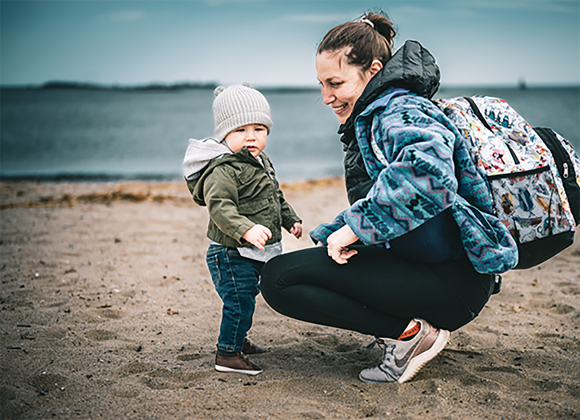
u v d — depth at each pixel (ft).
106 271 14.28
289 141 96.99
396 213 5.90
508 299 11.82
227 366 7.69
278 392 6.97
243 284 7.64
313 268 6.76
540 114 142.72
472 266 6.66
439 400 6.55
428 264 6.61
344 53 6.76
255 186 7.85
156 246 17.60
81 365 7.92
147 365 8.00
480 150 6.49
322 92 7.20
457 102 6.89
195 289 12.87
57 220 21.81
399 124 6.09
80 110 221.25
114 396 6.84
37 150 79.41
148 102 322.75
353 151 7.13
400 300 6.62
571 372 7.64
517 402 6.48
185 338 9.41
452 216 6.33
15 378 7.30
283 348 8.90
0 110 213.05
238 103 7.89
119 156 73.15
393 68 6.51
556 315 10.53
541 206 6.42
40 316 10.39
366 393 6.91
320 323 7.07
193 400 6.70
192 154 7.99
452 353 8.45
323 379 7.36
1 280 13.08
